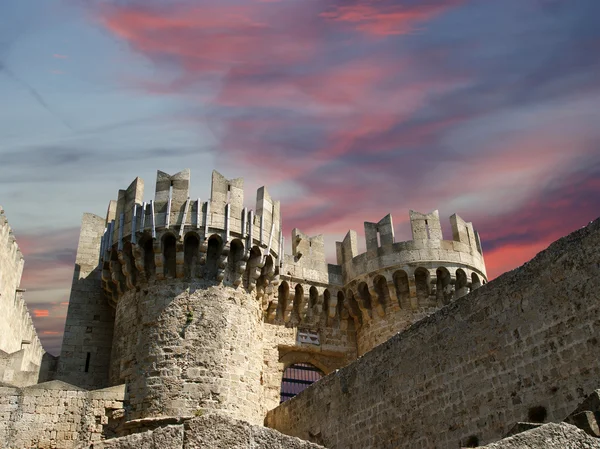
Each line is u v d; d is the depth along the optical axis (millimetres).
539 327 16031
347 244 35469
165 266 28203
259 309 30203
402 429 20219
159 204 28547
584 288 15016
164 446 8906
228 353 27031
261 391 29891
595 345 14406
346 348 33625
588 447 9195
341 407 23766
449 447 18125
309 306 33656
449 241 33438
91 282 32500
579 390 14547
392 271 32750
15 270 35938
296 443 9422
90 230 33875
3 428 23719
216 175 29500
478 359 17812
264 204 30547
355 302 34406
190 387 25797
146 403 25641
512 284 17234
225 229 28422
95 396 25562
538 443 9047
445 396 18750
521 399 16078
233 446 9078
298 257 34000
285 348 32000
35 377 28156
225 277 28453
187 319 27094
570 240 15750
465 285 32812
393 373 21328
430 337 20016
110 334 31625
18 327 36906
